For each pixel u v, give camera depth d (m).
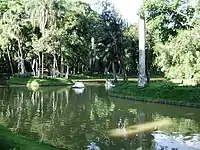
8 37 79.00
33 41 76.44
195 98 36.34
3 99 42.91
